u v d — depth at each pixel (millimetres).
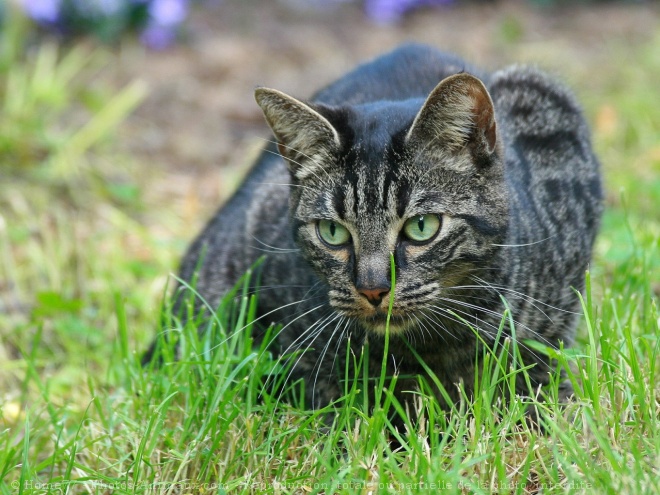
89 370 7355
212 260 7297
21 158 10297
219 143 11617
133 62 12961
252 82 12875
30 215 9562
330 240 5730
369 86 7242
